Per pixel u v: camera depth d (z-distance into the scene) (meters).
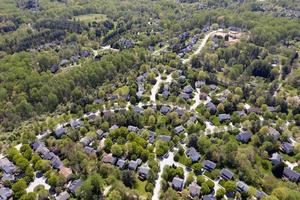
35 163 198.25
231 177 194.12
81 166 194.88
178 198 174.88
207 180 188.38
